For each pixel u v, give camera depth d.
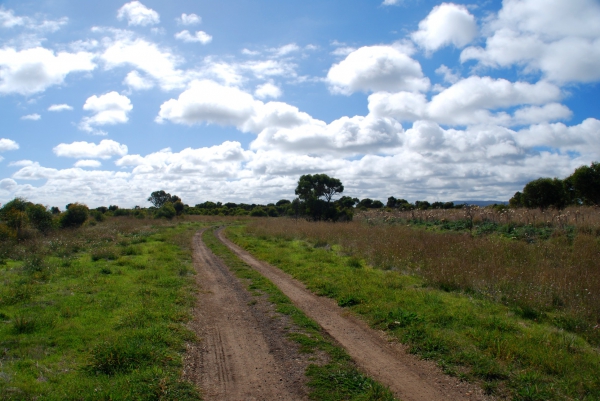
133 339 6.56
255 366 5.97
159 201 70.38
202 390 5.20
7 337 6.79
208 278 12.98
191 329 7.68
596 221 15.68
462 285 9.99
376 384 5.14
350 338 7.10
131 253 17.72
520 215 19.66
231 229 35.00
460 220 22.62
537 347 6.09
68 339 6.77
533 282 9.45
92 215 38.97
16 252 15.87
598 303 7.85
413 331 6.98
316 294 10.44
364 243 16.91
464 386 5.18
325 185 39.72
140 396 4.77
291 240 23.30
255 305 9.48
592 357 5.82
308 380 5.40
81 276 12.09
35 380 5.24
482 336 6.60
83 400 4.73
